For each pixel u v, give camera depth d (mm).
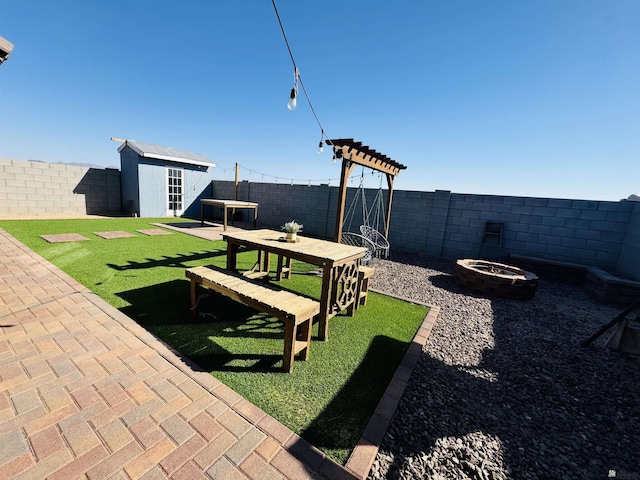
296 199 10570
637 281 4758
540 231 6570
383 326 3264
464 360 2703
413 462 1568
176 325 2846
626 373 2621
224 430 1626
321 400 1971
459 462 1594
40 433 1516
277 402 1907
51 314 2811
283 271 4727
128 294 3516
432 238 7910
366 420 1819
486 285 4730
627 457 1713
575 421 1998
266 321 3068
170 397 1848
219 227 10117
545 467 1609
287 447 1552
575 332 3477
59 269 4238
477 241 7312
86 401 1759
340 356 2564
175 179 12250
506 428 1888
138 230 8273
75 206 10867
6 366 2021
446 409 2018
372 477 1463
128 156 11391
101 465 1371
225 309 3277
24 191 9648
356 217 9242
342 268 3008
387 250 7156
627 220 5625
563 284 5762
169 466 1392
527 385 2381
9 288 3398
